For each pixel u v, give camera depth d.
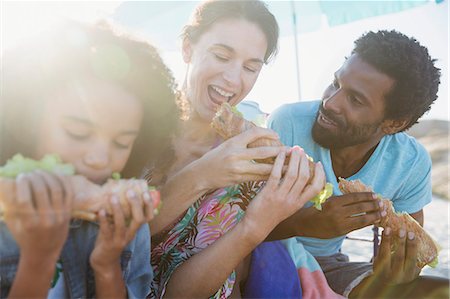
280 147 0.60
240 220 0.63
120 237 0.46
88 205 0.45
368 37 0.78
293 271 0.72
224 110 0.63
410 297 0.73
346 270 0.80
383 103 0.76
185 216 0.67
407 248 0.69
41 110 0.47
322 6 1.35
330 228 0.68
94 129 0.47
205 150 0.71
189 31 0.73
